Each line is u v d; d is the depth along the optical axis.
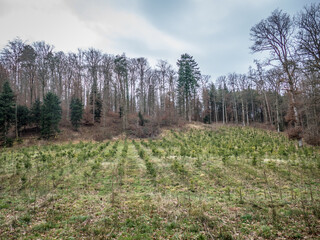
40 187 8.42
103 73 41.16
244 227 5.03
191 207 6.29
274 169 10.28
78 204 6.75
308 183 8.40
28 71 35.69
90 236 4.78
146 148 19.84
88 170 11.11
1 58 32.22
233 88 48.56
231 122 51.00
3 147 20.56
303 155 13.51
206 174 10.20
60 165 12.27
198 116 51.97
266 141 20.09
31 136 26.67
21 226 5.24
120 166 11.73
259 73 36.31
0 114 22.45
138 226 5.22
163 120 37.31
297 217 5.37
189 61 45.81
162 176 10.05
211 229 4.98
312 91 15.46
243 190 7.94
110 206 6.55
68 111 35.25
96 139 27.39
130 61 45.88
